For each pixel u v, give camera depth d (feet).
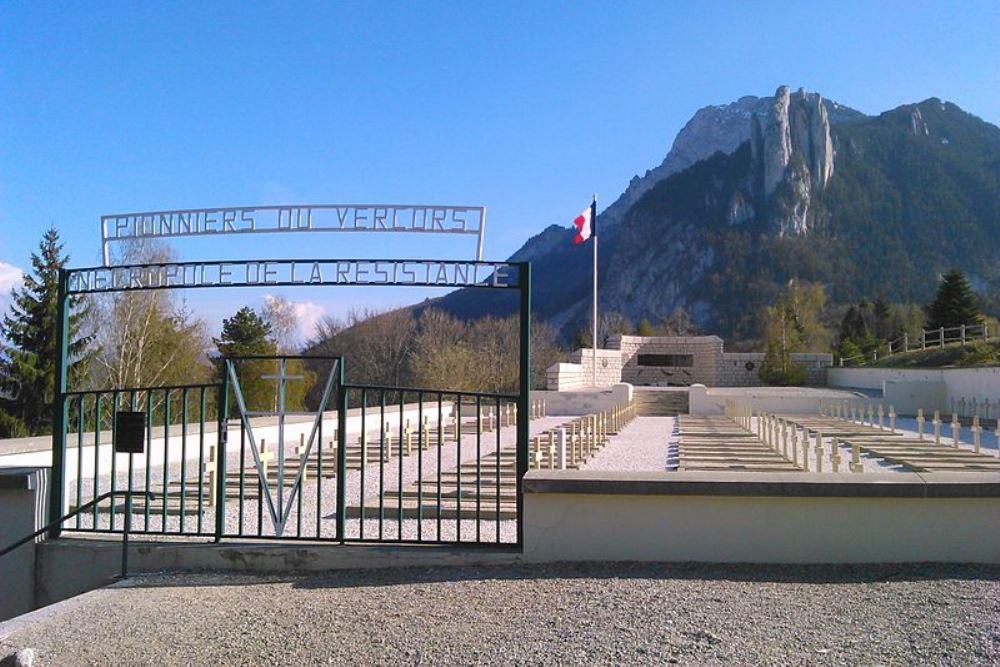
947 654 14.92
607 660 15.16
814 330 227.20
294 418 71.15
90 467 46.80
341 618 18.39
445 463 54.49
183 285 24.62
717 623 16.75
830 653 15.17
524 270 23.16
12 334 116.88
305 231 24.22
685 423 99.50
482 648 16.08
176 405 117.39
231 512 34.40
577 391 123.54
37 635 18.30
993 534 20.71
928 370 124.67
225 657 16.60
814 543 21.16
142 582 22.31
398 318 191.72
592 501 21.90
